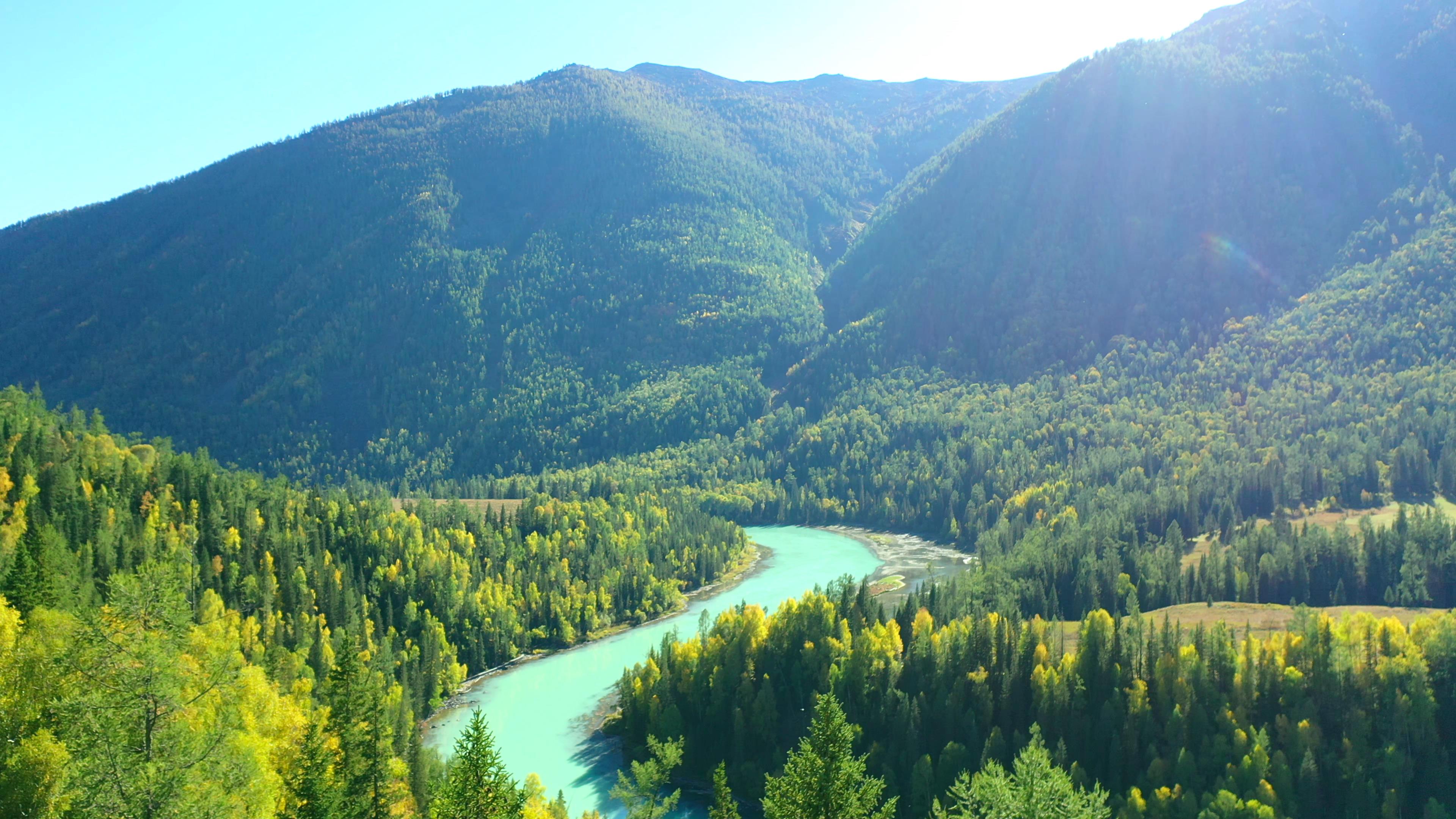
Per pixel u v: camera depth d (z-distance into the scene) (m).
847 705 138.25
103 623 53.53
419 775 105.88
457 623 187.75
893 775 125.69
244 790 58.59
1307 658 124.25
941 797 120.00
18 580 94.06
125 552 144.38
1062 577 192.00
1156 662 130.00
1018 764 56.38
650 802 98.94
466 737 58.97
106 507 158.25
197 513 176.62
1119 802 114.69
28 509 149.00
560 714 161.00
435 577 193.00
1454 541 177.25
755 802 130.75
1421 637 122.62
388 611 180.00
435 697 162.50
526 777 136.50
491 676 181.00
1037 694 130.38
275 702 83.00
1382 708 116.50
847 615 158.25
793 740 138.00
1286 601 178.50
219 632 84.81
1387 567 176.75
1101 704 127.94
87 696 51.72
